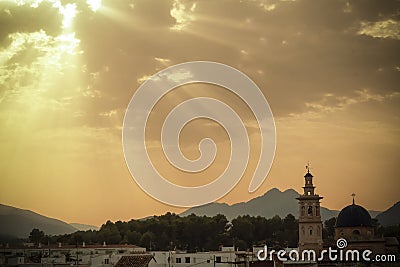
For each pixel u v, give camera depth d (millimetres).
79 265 138500
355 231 158375
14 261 143750
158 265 139000
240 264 136000
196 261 138500
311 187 156375
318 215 154875
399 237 163250
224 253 139875
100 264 137750
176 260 139000
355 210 159875
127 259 137875
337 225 160875
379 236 161125
